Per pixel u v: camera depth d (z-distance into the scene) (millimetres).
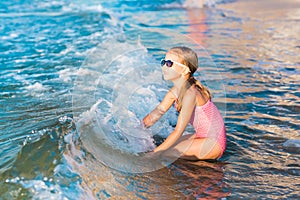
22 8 9883
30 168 2604
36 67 5145
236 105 4039
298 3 11078
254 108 3990
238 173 2830
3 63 5309
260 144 3271
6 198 2297
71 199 2332
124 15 9203
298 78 4930
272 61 5664
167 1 11055
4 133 3180
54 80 4621
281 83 4738
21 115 3568
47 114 3582
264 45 6566
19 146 2949
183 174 2770
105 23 8164
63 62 5363
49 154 2775
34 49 6078
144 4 10680
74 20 8500
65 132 3119
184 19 8797
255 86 4613
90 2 11008
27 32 7266
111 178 2611
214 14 9477
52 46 6266
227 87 4492
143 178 2666
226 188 2637
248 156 3076
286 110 3965
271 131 3504
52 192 2371
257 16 9281
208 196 2545
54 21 8352
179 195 2543
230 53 6008
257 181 2732
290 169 2893
